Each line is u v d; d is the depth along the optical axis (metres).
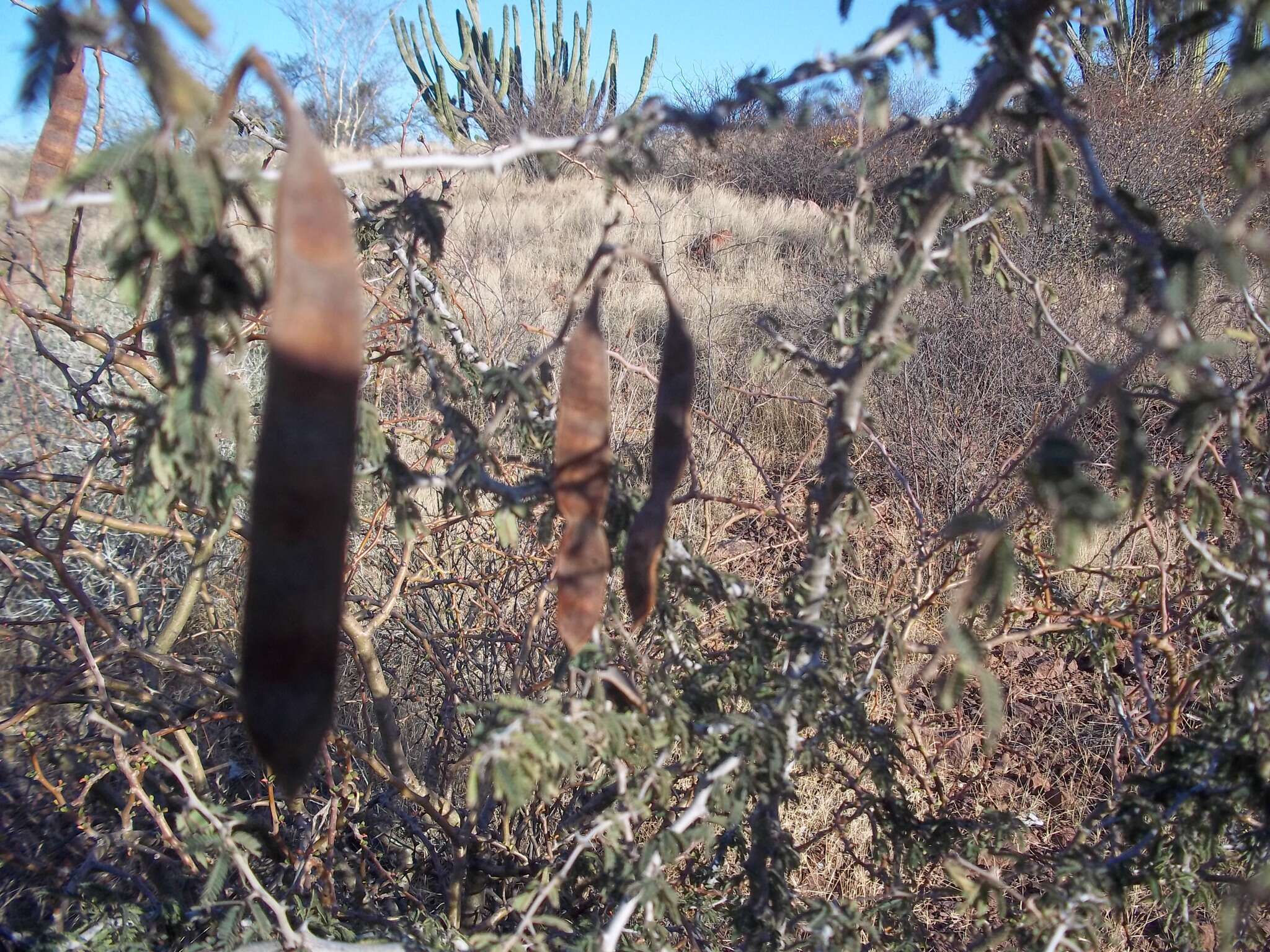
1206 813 1.44
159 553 3.45
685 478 4.02
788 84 1.13
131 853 2.37
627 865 1.49
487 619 2.98
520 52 16.25
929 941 2.35
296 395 0.90
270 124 2.16
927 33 1.21
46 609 3.33
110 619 3.08
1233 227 1.04
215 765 2.97
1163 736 2.65
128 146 0.84
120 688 2.44
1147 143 7.57
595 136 1.09
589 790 1.90
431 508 3.64
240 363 2.57
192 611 3.27
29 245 2.74
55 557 2.26
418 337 1.90
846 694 1.68
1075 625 2.20
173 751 2.19
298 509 0.91
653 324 6.65
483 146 9.02
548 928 2.09
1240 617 1.54
